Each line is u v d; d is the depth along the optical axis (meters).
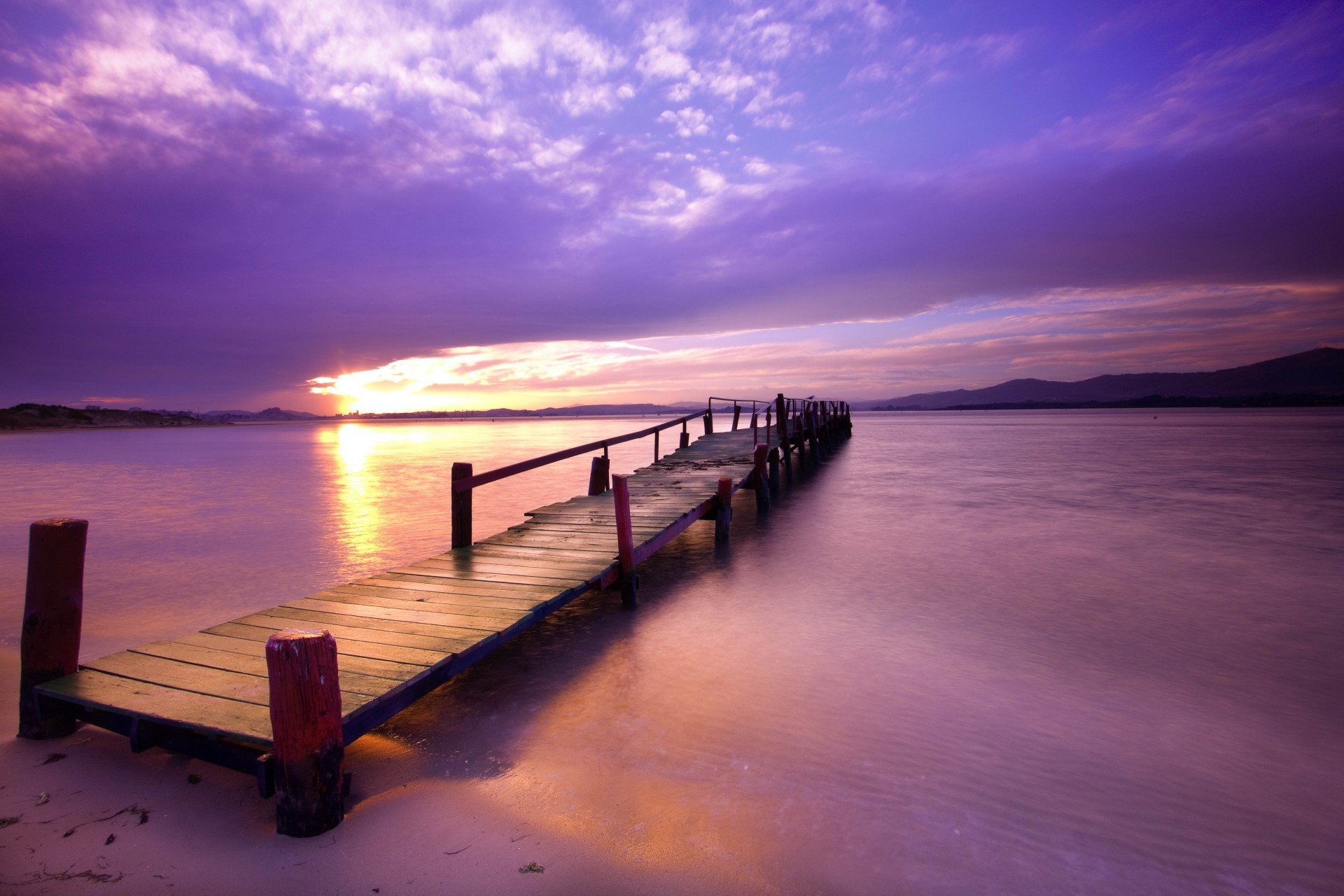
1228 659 6.53
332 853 3.38
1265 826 3.81
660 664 6.39
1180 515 15.63
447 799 3.97
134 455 44.53
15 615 8.04
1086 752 4.65
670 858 3.44
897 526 14.30
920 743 4.77
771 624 7.63
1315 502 17.66
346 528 14.90
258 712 3.84
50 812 3.63
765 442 19.34
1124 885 3.30
